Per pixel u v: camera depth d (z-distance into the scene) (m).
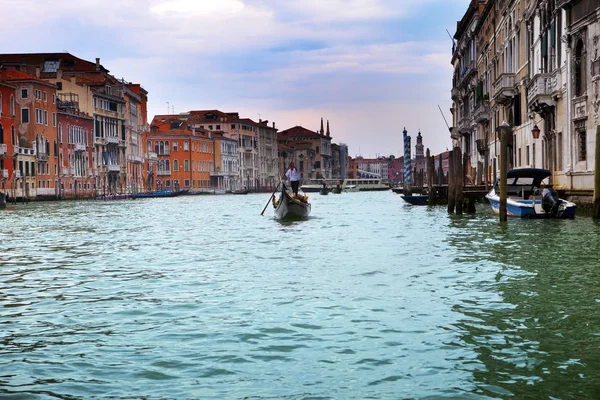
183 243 22.67
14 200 65.44
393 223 30.56
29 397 7.36
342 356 8.57
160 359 8.62
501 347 8.76
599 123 26.30
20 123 71.00
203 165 124.38
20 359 8.73
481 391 7.23
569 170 29.52
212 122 139.62
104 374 8.08
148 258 18.45
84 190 83.12
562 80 30.84
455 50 82.56
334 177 198.38
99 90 88.19
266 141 156.00
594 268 14.65
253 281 14.09
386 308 11.12
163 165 117.88
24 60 89.62
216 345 9.20
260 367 8.23
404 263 16.23
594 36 26.61
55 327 10.39
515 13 44.09
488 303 11.32
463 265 15.57
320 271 15.29
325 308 11.25
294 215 35.78
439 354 8.52
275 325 10.17
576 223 24.83
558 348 8.67
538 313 10.54
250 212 47.38
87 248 21.31
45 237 25.64
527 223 25.83
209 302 11.99
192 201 79.56
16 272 16.00
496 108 52.62
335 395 7.25
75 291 13.37
